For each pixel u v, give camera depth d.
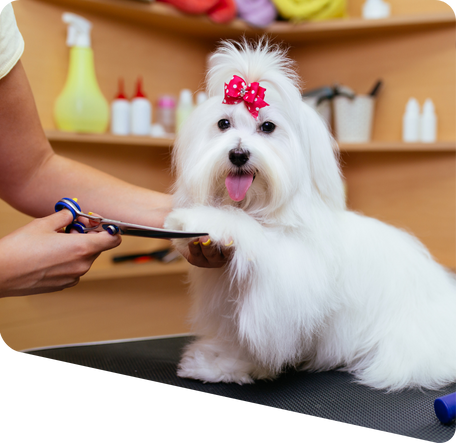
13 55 0.93
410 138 2.30
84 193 1.04
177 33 2.42
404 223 2.48
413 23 2.24
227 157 0.84
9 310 2.04
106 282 2.29
